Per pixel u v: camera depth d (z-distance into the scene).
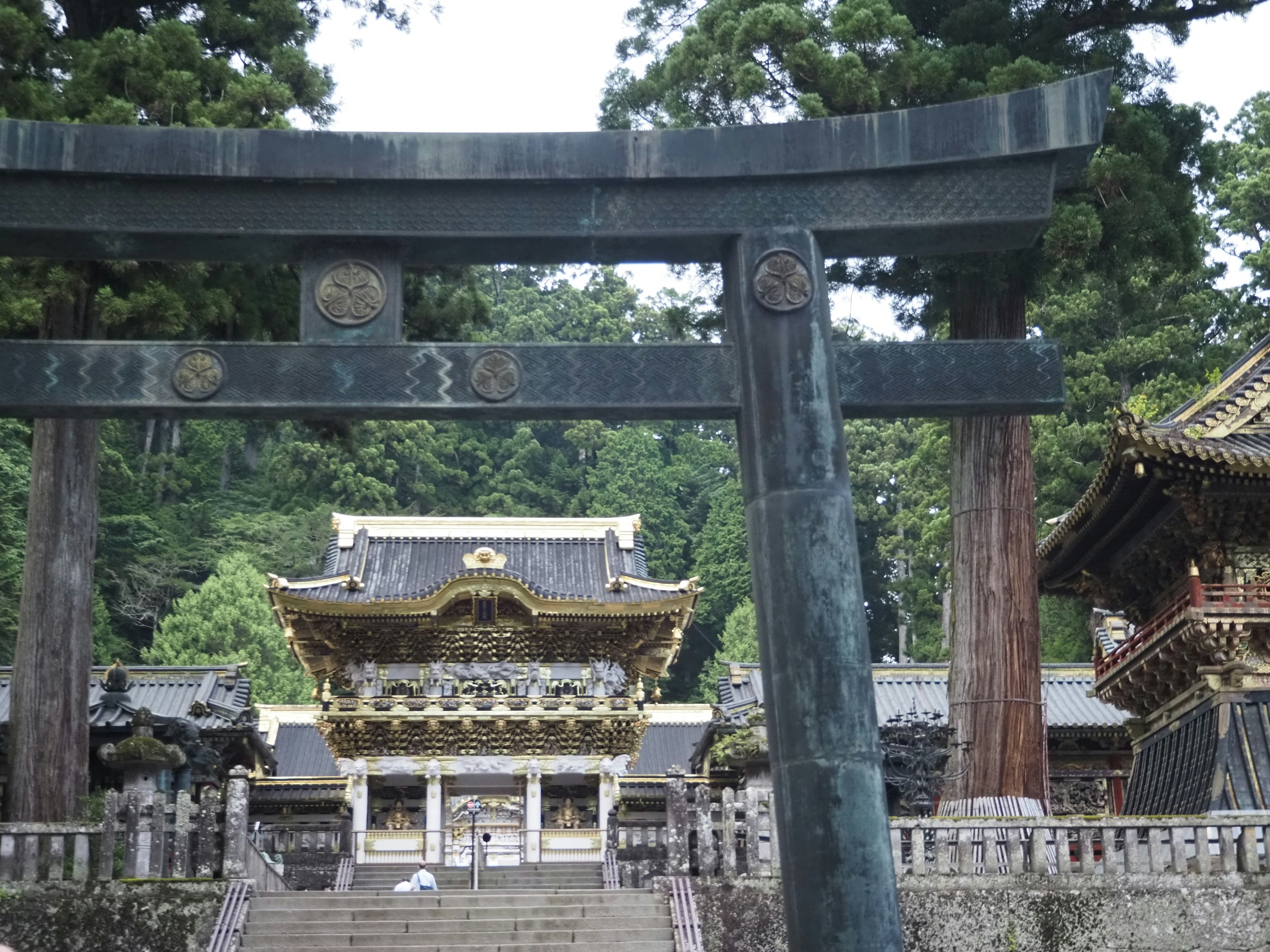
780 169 10.85
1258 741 23.22
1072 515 26.62
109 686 30.81
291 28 24.44
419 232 10.77
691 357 10.83
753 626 66.06
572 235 10.84
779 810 9.94
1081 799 36.41
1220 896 19.41
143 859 19.06
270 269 23.16
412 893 21.09
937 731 23.23
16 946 18.08
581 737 41.16
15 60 20.81
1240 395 24.14
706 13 23.77
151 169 10.52
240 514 70.50
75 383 10.42
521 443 78.31
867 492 67.81
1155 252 22.97
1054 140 10.75
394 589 42.22
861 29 22.33
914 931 19.08
